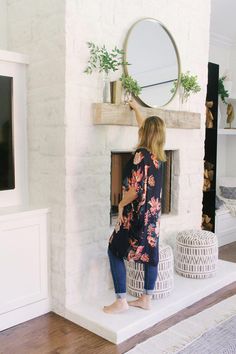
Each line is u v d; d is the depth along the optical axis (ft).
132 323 8.02
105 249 9.46
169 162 11.53
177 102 11.14
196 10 11.53
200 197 12.34
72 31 8.24
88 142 8.81
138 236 8.03
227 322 8.57
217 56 17.84
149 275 8.50
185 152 11.57
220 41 17.63
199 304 9.57
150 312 8.50
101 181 9.20
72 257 8.75
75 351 7.42
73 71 8.35
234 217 16.31
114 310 8.43
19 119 9.08
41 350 7.45
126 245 8.13
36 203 9.23
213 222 15.02
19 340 7.80
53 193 8.78
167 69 10.65
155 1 10.20
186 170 11.67
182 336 7.97
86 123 8.72
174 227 11.45
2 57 8.46
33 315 8.75
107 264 9.57
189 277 10.61
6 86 8.63
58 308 8.95
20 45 9.20
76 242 8.80
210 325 8.43
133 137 9.88
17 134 9.08
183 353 7.33
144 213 8.02
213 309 9.23
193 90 11.34
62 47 8.20
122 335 7.79
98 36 8.82
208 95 14.80
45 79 8.65
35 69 8.86
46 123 8.75
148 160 8.02
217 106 15.06
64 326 8.40
